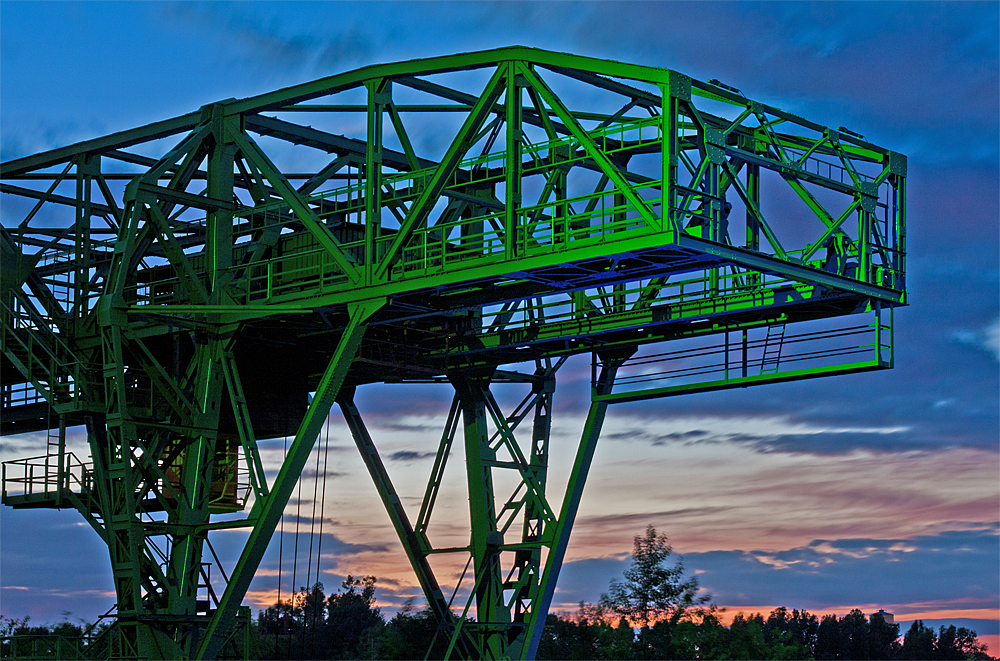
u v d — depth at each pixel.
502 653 54.56
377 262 42.84
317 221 44.53
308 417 43.00
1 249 53.44
